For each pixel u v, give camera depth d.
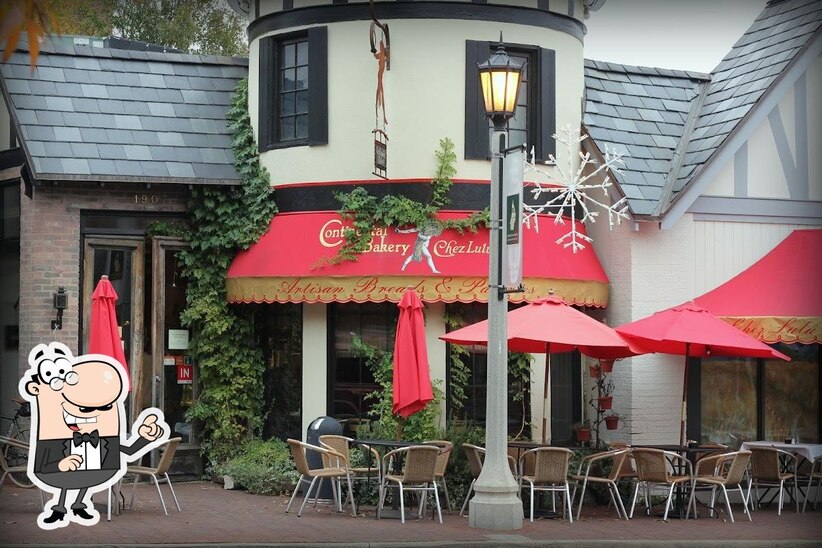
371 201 17.06
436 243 16.81
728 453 15.51
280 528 12.91
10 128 18.00
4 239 18.33
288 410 17.67
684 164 18.03
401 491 13.80
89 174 16.78
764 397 17.95
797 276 17.47
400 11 17.14
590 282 17.34
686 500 16.72
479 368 17.31
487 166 17.25
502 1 17.42
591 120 18.28
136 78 18.56
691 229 17.67
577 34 18.38
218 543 11.59
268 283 17.14
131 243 17.55
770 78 18.09
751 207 17.95
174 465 17.59
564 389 17.92
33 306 16.92
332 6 17.41
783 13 19.56
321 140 17.34
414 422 16.50
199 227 17.77
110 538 11.84
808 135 18.38
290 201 17.59
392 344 17.23
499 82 13.38
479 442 16.23
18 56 17.91
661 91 19.41
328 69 17.42
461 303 17.20
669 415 17.38
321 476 14.13
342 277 16.78
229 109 18.73
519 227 13.07
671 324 15.22
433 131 17.08
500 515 13.30
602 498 16.67
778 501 16.73
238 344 17.91
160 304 17.52
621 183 17.45
